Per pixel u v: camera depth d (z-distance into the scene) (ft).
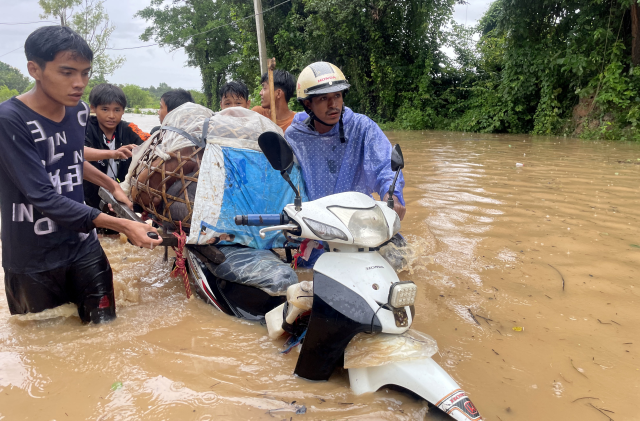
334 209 7.22
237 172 10.43
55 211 8.28
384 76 70.44
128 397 6.88
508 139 47.50
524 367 7.56
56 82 8.09
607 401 6.69
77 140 9.30
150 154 11.05
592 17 47.73
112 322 9.53
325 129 11.58
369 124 11.52
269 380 7.29
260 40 54.13
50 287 9.25
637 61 45.70
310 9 69.92
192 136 10.66
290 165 7.22
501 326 8.91
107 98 15.20
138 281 12.03
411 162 29.99
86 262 9.25
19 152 8.22
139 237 8.35
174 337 8.84
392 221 7.35
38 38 7.89
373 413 6.38
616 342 8.30
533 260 12.17
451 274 11.39
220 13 113.70
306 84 10.49
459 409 5.91
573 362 7.69
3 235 8.95
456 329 8.82
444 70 69.15
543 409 6.52
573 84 49.98
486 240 13.76
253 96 77.20
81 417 6.46
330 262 7.18
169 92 16.87
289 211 7.34
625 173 24.45
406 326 6.70
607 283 10.70
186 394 6.91
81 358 8.05
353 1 65.10
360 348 6.69
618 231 14.37
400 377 6.45
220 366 7.73
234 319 9.68
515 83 54.65
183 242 10.12
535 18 52.54
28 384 7.29
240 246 10.48
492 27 80.48
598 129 45.98
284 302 9.02
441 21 68.49
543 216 16.21
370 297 6.68
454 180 23.20
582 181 22.34
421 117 66.28
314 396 6.84
